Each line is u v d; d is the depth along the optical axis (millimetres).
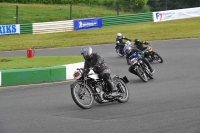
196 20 47594
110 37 39719
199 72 21344
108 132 10812
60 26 43469
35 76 19391
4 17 50062
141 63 19469
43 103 14828
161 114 12703
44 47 35562
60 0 58531
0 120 12352
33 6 55031
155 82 19000
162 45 33156
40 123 11898
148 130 10914
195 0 59531
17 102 15062
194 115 12430
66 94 16469
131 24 46531
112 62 26047
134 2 59875
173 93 16234
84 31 43469
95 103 14797
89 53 13938
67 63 22594
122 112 13133
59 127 11414
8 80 18859
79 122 11930
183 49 30391
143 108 13648
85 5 58719
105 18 45406
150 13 47531
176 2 60250
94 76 14086
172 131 10766
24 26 42312
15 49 34938
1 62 23516
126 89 14969
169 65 23891
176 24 45719
